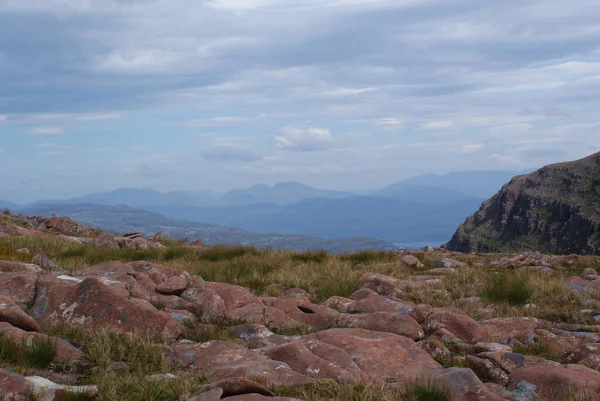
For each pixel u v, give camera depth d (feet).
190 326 36.96
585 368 31.63
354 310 41.73
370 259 64.39
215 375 30.94
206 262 59.93
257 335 36.01
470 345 35.12
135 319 35.35
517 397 30.27
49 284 37.81
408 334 36.96
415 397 29.14
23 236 67.77
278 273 51.88
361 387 29.53
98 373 30.01
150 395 28.40
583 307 44.50
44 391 27.89
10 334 31.86
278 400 28.25
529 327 37.73
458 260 68.74
